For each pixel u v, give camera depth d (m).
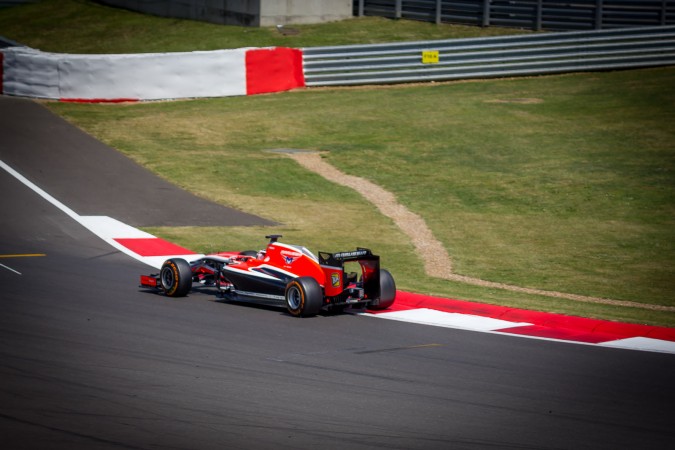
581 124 112.75
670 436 30.61
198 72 125.88
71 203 77.19
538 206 82.31
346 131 110.31
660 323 48.91
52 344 40.22
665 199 84.12
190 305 50.50
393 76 137.50
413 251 67.38
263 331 44.78
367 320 48.41
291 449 28.27
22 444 27.75
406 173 93.38
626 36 141.75
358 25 164.12
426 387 35.69
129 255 63.31
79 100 120.31
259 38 153.88
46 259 60.50
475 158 99.00
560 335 46.34
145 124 110.44
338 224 74.94
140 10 180.75
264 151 100.81
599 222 77.19
